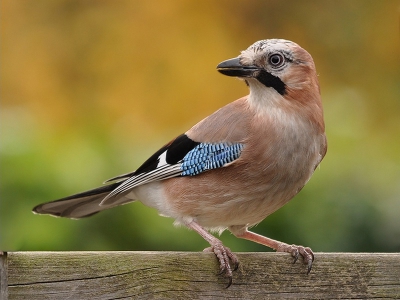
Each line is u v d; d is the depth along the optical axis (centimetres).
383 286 682
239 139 791
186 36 1780
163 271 615
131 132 1369
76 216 909
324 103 1354
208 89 1773
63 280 573
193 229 812
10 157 1025
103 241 1014
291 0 1783
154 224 1027
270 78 805
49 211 888
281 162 784
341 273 678
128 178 872
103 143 1116
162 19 1773
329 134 1219
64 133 1130
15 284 560
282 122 791
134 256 602
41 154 1041
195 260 635
